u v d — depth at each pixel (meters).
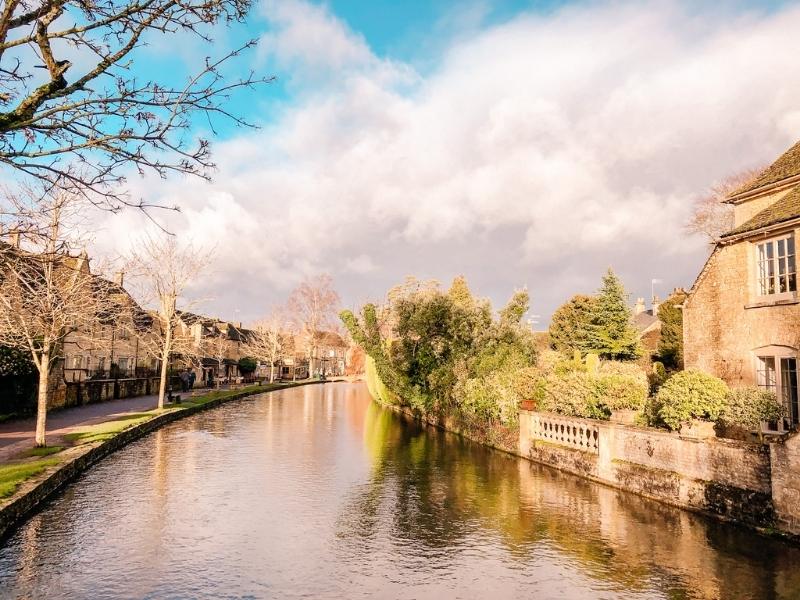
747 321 16.97
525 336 30.27
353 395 56.00
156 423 26.58
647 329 52.84
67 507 12.26
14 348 24.45
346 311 36.38
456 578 8.46
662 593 7.90
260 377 79.56
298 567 8.86
